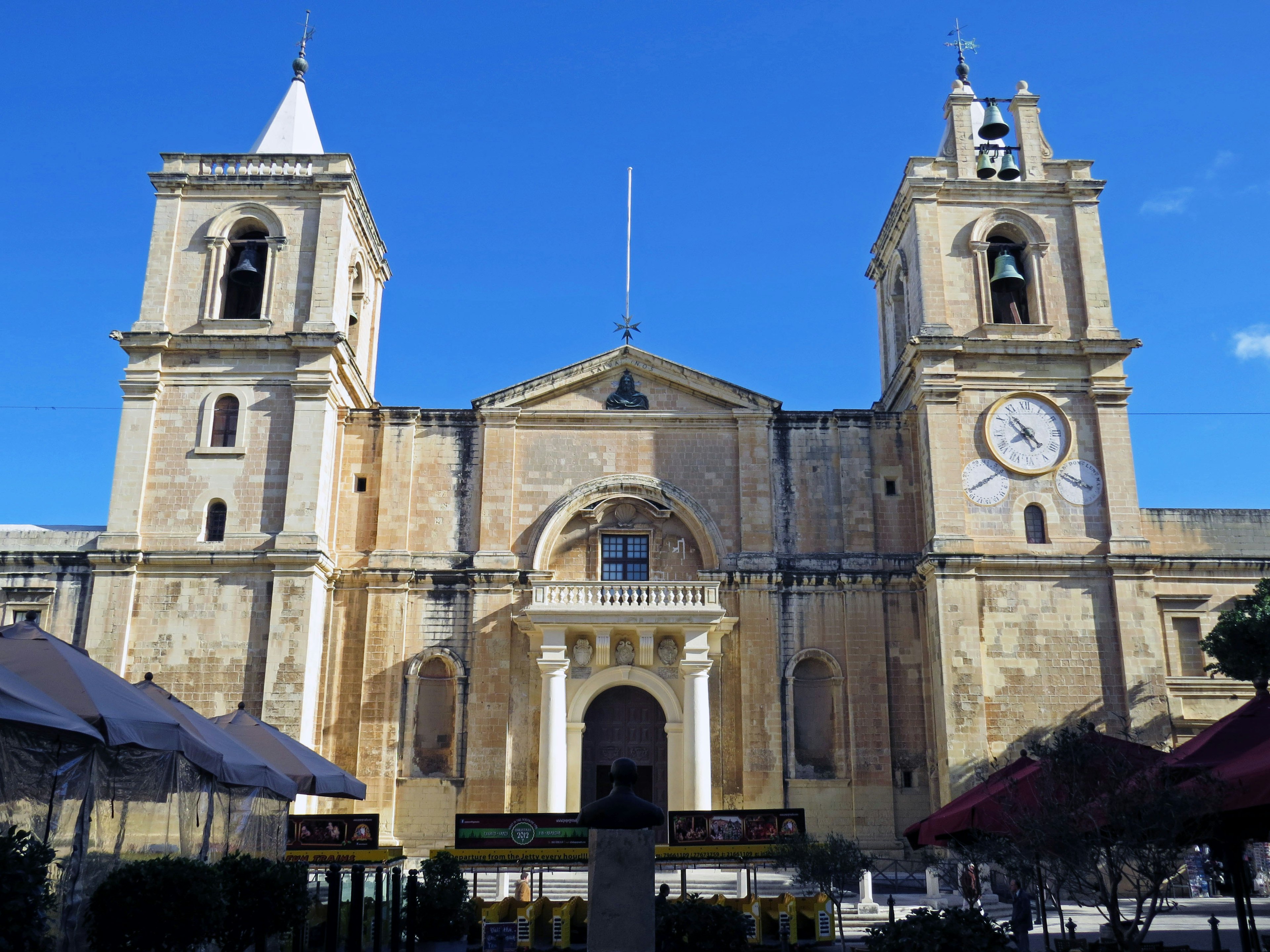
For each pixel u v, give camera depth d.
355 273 48.03
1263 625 34.62
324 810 38.44
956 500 40.34
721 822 27.06
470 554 41.81
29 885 13.53
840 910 26.69
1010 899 33.44
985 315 42.62
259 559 39.09
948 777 37.28
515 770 39.41
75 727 15.79
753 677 40.34
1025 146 45.09
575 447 43.25
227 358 41.62
